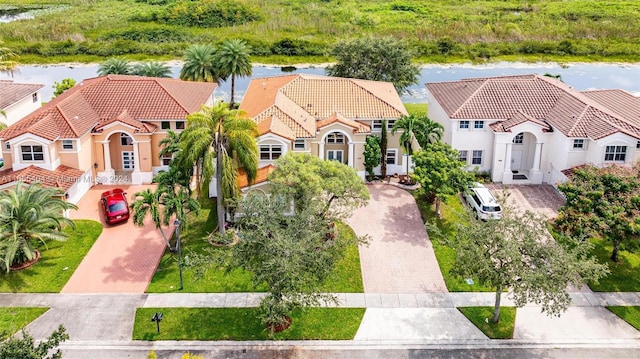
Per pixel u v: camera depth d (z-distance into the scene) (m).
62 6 137.38
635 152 44.69
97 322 32.88
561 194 47.22
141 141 48.66
